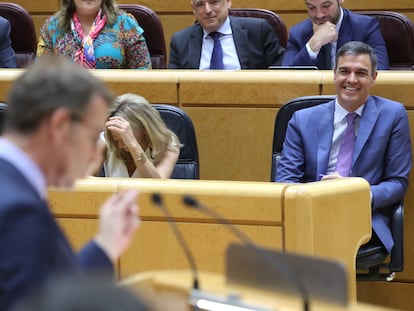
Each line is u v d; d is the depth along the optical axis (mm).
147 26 13305
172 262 7027
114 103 9008
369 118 9477
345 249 7129
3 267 3559
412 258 9742
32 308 2201
